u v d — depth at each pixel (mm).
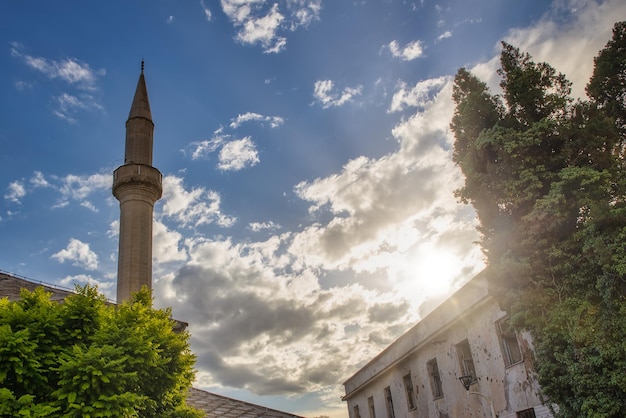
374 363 26453
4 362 9023
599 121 10625
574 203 10398
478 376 16828
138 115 32219
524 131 11508
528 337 14289
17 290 16641
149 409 10828
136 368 10438
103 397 9133
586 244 9914
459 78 12734
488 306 16328
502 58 12234
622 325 9086
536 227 10609
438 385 20234
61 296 16984
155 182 29984
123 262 27609
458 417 18078
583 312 9914
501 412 15594
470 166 11938
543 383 10586
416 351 21375
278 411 16641
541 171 10961
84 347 10289
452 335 18625
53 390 9586
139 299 13438
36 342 9734
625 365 8945
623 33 10953
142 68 34969
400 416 23266
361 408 28953
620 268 9086
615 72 11047
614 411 9117
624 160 10797
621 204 9992
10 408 8508
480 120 12070
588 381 9477
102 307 11695
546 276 10609
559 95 11594
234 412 16094
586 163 10906
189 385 12602
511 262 10805
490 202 11648
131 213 28844
